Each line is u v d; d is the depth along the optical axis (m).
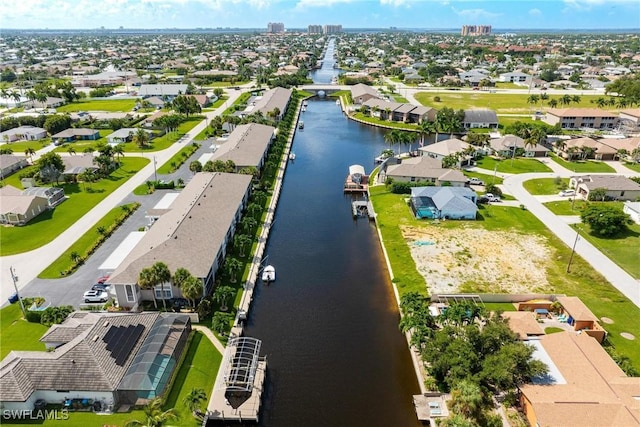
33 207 104.12
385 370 62.84
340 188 130.38
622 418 48.84
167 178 129.88
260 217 107.69
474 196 112.19
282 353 65.81
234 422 54.56
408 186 122.38
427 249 93.12
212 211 93.44
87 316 65.56
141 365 56.66
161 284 71.94
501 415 53.69
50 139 171.12
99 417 53.06
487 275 83.81
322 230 104.44
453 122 169.00
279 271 87.19
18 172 136.25
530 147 156.25
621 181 120.19
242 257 89.88
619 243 95.81
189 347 64.81
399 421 54.91
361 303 77.56
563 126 196.12
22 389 53.34
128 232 97.81
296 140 179.88
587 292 78.75
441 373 58.59
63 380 54.34
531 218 107.88
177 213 91.81
